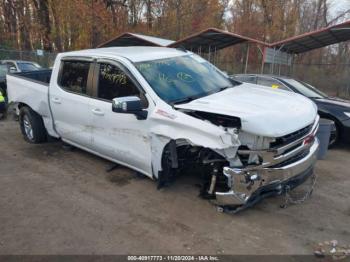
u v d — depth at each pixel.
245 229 3.65
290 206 4.19
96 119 4.86
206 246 3.34
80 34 28.39
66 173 5.19
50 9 28.02
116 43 22.17
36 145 6.60
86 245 3.37
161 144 4.05
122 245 3.36
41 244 3.39
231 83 5.10
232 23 36.62
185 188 4.61
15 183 4.85
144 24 31.73
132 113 4.07
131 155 4.53
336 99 7.59
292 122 3.59
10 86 6.79
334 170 5.61
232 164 3.56
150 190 4.57
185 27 33.28
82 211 4.04
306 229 3.67
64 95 5.40
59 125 5.76
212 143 3.47
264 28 34.66
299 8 34.81
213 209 4.06
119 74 4.59
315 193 4.62
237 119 3.50
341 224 3.79
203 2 33.78
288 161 3.71
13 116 9.01
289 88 7.88
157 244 3.38
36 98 6.07
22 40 30.81
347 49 28.31
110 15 29.02
